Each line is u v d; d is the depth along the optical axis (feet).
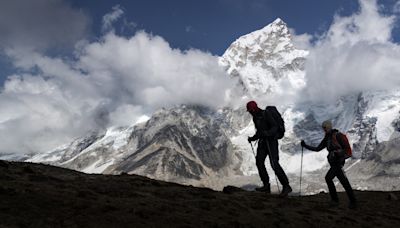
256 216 47.80
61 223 35.76
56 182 50.03
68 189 46.60
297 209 55.06
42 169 61.05
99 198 44.65
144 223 39.29
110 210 40.73
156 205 45.19
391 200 72.08
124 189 51.57
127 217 39.75
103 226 36.88
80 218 37.50
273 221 46.98
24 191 41.55
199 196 53.67
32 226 34.17
